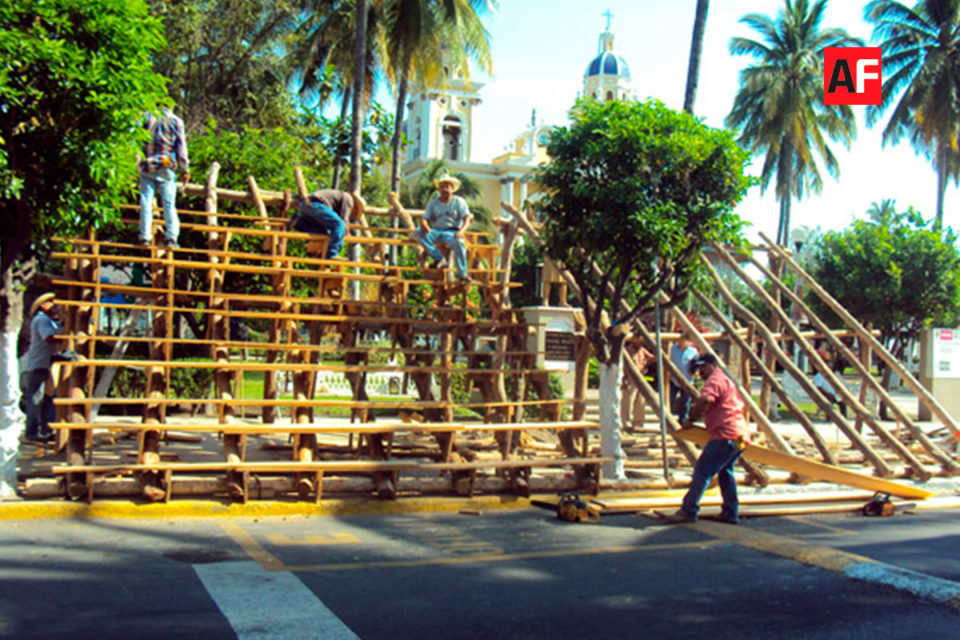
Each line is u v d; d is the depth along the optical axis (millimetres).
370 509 8406
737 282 45656
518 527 8062
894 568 6738
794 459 9805
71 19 6965
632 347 14078
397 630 4879
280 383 19750
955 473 12445
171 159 9445
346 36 24688
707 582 6293
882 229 24047
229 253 9594
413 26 22234
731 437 8422
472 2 24922
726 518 8672
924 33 32719
